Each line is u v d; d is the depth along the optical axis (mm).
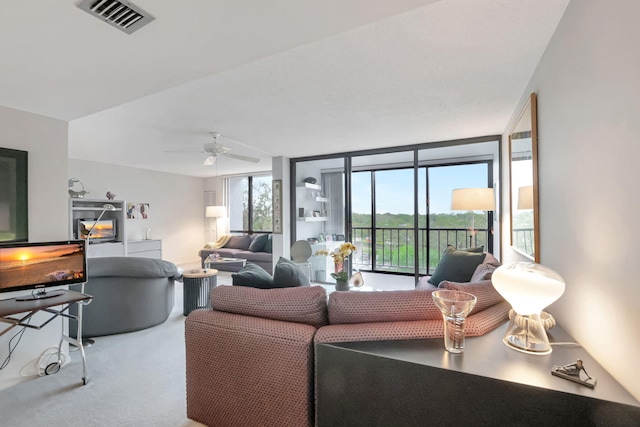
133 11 1272
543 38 1843
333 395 1385
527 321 1312
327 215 5609
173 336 3189
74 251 2375
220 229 8344
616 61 1079
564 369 1086
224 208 7551
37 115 2490
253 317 1713
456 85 2557
